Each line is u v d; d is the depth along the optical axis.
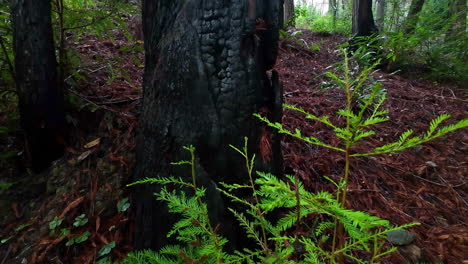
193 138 1.43
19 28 1.82
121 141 2.19
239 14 1.35
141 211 1.63
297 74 4.58
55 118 2.05
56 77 2.02
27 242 1.78
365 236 0.71
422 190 2.37
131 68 3.36
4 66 2.15
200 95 1.42
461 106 3.82
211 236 0.96
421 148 2.91
